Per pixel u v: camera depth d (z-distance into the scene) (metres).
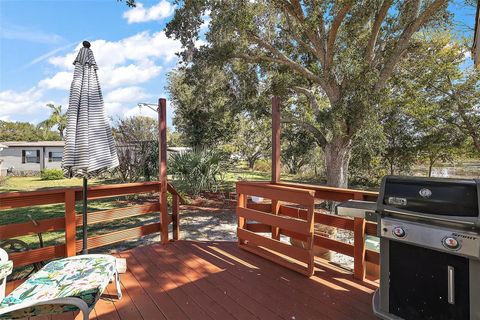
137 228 3.58
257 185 3.33
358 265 2.74
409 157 11.77
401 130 11.75
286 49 9.46
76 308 1.80
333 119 6.66
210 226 5.92
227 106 10.34
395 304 1.88
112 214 3.30
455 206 1.58
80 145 2.58
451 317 1.64
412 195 1.76
